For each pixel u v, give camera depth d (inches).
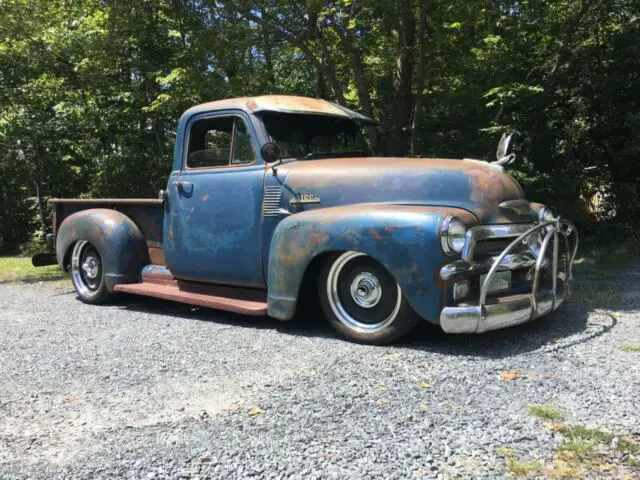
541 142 454.3
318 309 234.4
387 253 166.9
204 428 120.8
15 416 131.2
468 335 184.9
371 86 452.8
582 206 496.7
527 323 198.1
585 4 403.5
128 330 210.1
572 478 95.9
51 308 261.6
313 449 109.3
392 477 98.6
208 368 159.9
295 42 368.5
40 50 519.2
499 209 175.6
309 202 192.1
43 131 557.0
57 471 105.0
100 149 567.8
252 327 208.4
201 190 221.1
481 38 390.0
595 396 129.9
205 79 380.2
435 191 176.2
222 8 374.9
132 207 262.7
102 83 490.3
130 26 424.8
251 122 211.0
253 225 204.8
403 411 125.0
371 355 166.4
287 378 148.9
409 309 169.6
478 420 119.1
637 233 454.6
